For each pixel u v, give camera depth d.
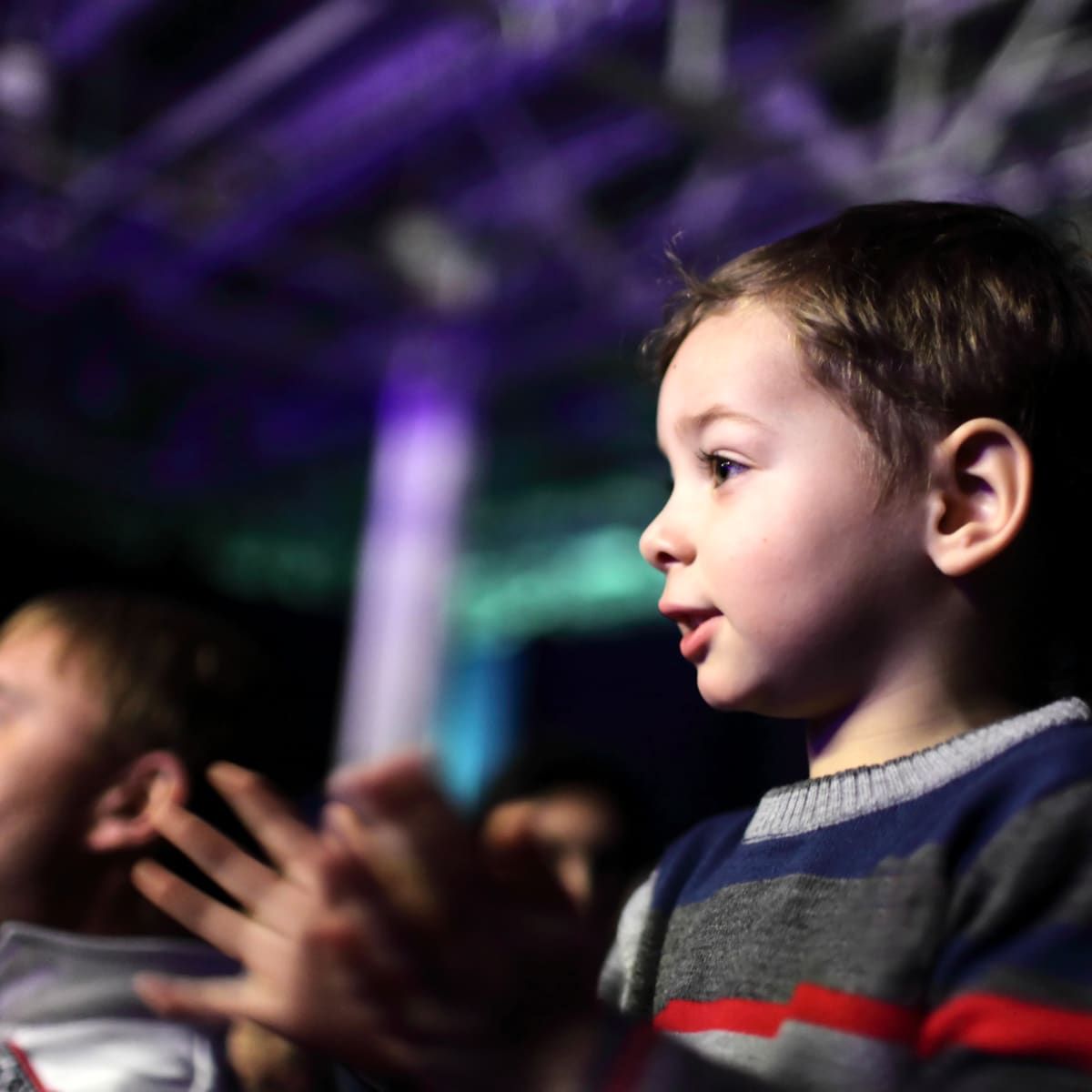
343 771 0.48
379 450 5.66
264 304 5.52
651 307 4.40
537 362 5.31
